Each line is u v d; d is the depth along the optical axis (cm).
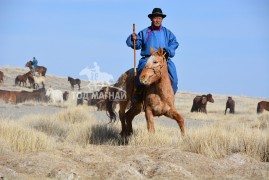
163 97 1302
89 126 1602
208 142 1191
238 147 1168
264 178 923
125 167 953
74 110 2203
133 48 1412
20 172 946
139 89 1380
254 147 1153
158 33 1401
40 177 907
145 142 1297
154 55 1284
